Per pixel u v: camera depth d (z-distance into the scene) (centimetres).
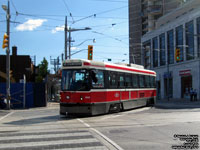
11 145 759
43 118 1520
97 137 874
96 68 1528
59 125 1182
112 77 1672
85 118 1446
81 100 1443
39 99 2664
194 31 3925
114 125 1158
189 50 4081
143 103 2161
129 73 1917
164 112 1764
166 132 959
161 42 4966
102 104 1544
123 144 760
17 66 5269
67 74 1503
